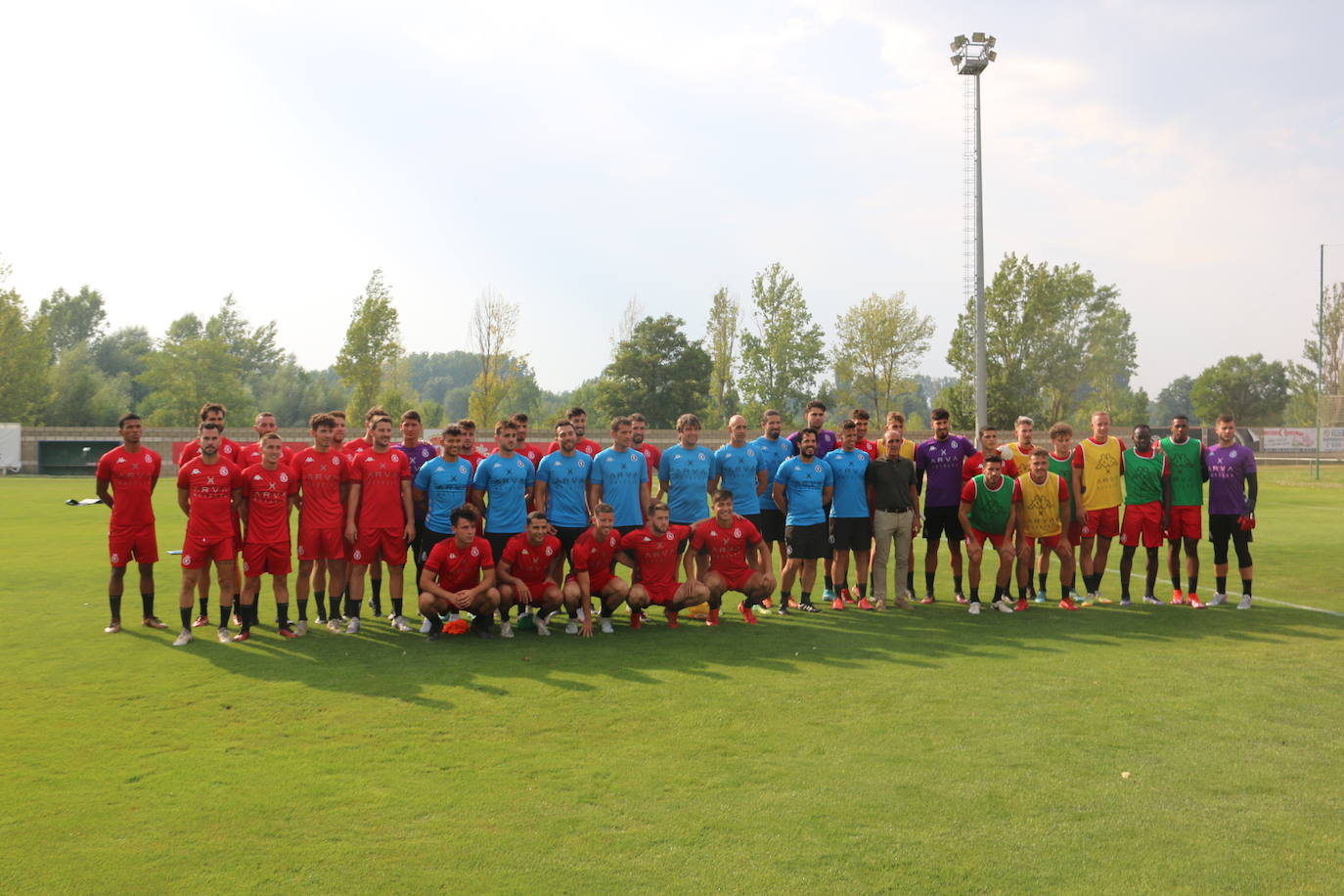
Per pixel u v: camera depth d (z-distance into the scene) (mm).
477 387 48094
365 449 8695
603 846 3771
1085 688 6289
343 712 5719
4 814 4113
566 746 5047
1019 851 3727
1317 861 3646
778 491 9508
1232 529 9531
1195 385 90875
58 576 11617
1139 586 11078
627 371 59562
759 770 4676
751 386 55125
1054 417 58094
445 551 8031
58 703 5918
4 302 56625
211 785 4461
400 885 3428
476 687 6348
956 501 9906
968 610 9445
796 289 54250
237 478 8039
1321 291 31281
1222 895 3361
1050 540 9555
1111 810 4160
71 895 3357
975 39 31234
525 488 9031
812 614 9352
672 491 9430
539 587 8422
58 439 40469
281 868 3578
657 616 9352
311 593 10688
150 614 8578
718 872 3537
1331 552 13773
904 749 4996
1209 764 4766
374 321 47031
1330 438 41594
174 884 3443
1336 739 5188
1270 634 8148
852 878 3479
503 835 3879
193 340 68688
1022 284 54844
